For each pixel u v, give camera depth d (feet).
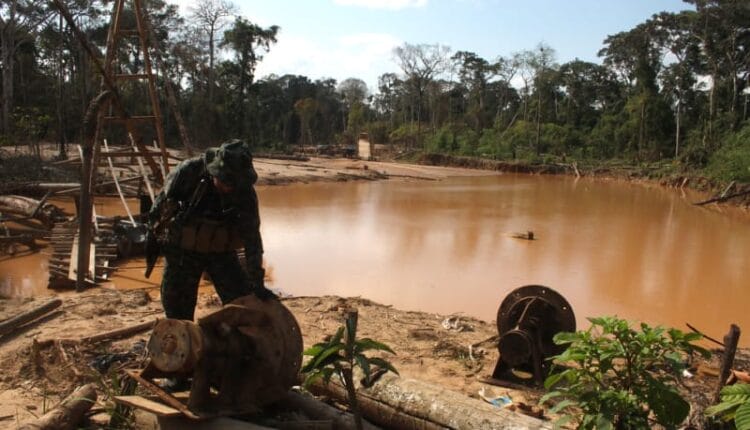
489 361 21.91
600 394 11.73
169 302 15.15
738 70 197.77
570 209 96.68
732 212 101.30
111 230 48.65
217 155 13.79
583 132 238.48
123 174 84.28
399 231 68.69
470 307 38.83
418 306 38.70
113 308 26.14
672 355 12.35
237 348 13.01
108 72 39.83
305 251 55.77
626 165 184.65
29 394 16.81
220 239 14.78
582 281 47.19
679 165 161.48
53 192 57.67
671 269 52.60
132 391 14.47
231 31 198.80
